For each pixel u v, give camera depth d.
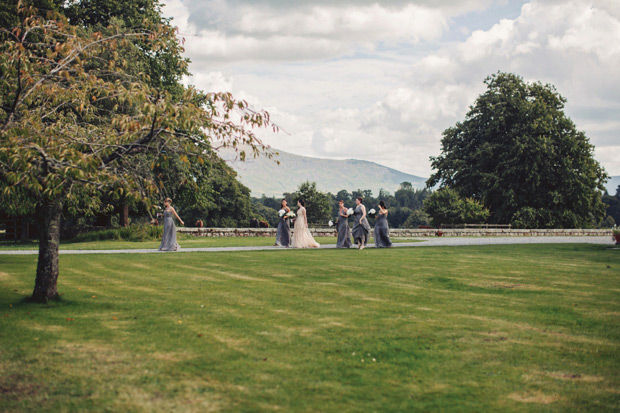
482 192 55.44
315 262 14.73
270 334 6.52
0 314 7.57
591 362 5.51
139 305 8.31
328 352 5.78
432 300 8.87
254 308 8.12
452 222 46.19
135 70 23.69
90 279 11.28
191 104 7.49
